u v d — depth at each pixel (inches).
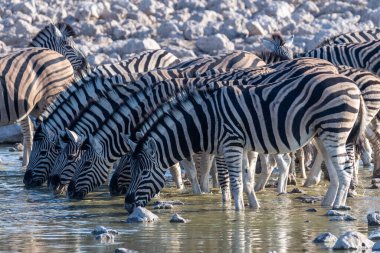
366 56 1469.0
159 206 1114.1
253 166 1209.4
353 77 1195.3
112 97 1253.1
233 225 997.2
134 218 1027.3
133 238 930.1
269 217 1044.5
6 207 1135.0
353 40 1610.5
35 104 1435.8
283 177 1222.9
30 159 1312.7
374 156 1315.2
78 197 1188.5
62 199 1195.9
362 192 1216.8
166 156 1091.9
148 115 1119.0
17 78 1418.6
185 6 2445.9
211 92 1096.2
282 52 1589.6
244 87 1093.1
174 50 2107.5
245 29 2260.1
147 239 924.6
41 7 2373.3
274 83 1091.3
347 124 1072.2
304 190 1255.5
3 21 2266.2
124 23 2322.8
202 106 1090.7
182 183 1283.2
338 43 1546.5
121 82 1286.9
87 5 2340.1
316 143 1204.5
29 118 1489.9
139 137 1099.9
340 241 867.4
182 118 1091.3
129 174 1210.0
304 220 1021.2
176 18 2357.3
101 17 2352.4
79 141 1227.2
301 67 1137.4
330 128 1068.5
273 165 1275.8
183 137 1090.7
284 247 880.9
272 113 1075.3
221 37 2150.6
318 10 2433.6
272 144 1082.7
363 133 1226.0
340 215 1039.6
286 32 2279.8
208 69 1307.8
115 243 906.7
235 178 1089.4
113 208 1126.4
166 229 978.1
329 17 2362.2
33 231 973.8
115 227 993.5
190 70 1294.3
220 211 1091.3
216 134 1087.0
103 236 926.4
